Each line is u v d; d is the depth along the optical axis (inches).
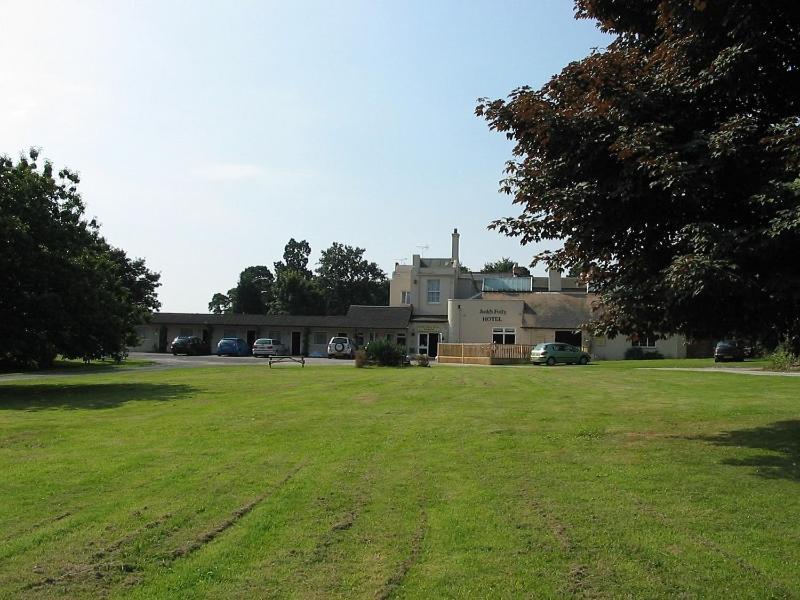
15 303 833.5
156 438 440.1
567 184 381.1
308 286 3336.6
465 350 1902.1
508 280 2610.7
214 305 4148.6
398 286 2704.2
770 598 180.9
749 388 801.6
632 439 420.5
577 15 416.5
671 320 350.3
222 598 183.2
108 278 1001.5
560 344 1743.4
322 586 190.5
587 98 372.8
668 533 231.8
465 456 368.5
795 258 316.8
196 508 267.4
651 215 362.6
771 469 327.3
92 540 229.3
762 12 315.6
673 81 355.9
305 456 373.7
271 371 1213.1
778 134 311.6
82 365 1481.3
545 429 466.6
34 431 477.1
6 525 247.6
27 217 861.8
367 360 1445.6
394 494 287.3
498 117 392.8
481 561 207.6
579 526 240.2
